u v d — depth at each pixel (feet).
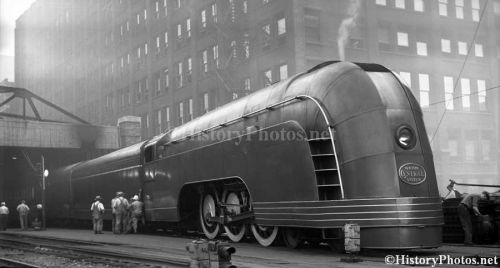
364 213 30.04
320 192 32.12
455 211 39.96
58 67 215.72
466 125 115.85
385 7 108.27
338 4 101.55
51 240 55.72
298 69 95.30
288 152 34.37
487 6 121.80
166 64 142.00
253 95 41.52
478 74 119.14
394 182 29.99
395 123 30.91
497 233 37.17
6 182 125.29
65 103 208.74
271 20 102.53
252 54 107.04
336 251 33.35
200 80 125.39
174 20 138.82
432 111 112.27
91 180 78.79
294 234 37.01
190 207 53.26
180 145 51.52
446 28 116.26
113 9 172.24
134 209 60.44
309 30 98.37
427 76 112.78
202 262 23.08
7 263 33.50
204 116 48.93
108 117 175.32
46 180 102.27
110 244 46.96
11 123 94.68
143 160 61.57
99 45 181.68
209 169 44.93
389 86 31.99
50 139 99.14
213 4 121.90
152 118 147.84
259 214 37.42
